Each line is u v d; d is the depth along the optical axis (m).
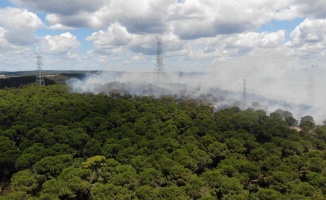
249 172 81.19
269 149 98.94
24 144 100.75
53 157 85.00
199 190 69.62
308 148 104.56
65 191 68.94
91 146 97.75
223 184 71.62
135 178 74.00
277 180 75.38
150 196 66.50
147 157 87.50
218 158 98.31
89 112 138.38
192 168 85.00
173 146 99.19
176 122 123.75
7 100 164.12
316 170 84.00
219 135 110.56
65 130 111.94
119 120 125.94
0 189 86.62
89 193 72.56
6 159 89.38
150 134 109.00
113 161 84.06
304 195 67.75
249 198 72.06
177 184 75.88
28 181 74.44
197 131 116.19
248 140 106.25
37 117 130.00
